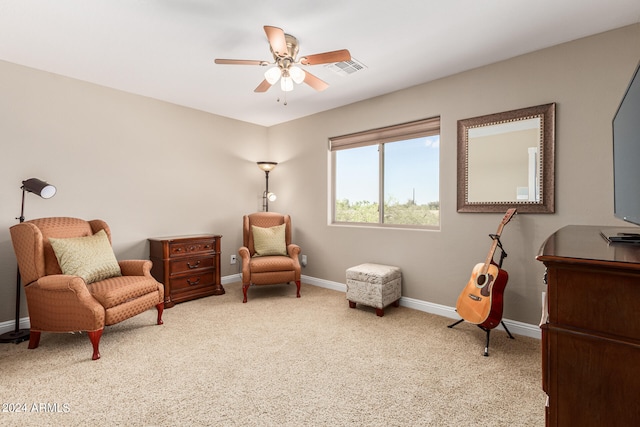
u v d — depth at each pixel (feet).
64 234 8.97
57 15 6.75
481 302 7.89
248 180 15.48
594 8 6.50
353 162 13.30
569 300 2.64
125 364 6.98
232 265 14.85
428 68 9.44
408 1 6.31
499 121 8.89
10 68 9.00
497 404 5.57
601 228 5.48
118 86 10.91
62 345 7.97
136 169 11.68
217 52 8.47
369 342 8.11
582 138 7.68
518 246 8.63
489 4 6.39
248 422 5.09
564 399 2.67
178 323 9.48
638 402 2.39
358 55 8.60
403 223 11.78
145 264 9.43
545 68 8.18
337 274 13.35
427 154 11.14
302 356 7.36
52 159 9.77
